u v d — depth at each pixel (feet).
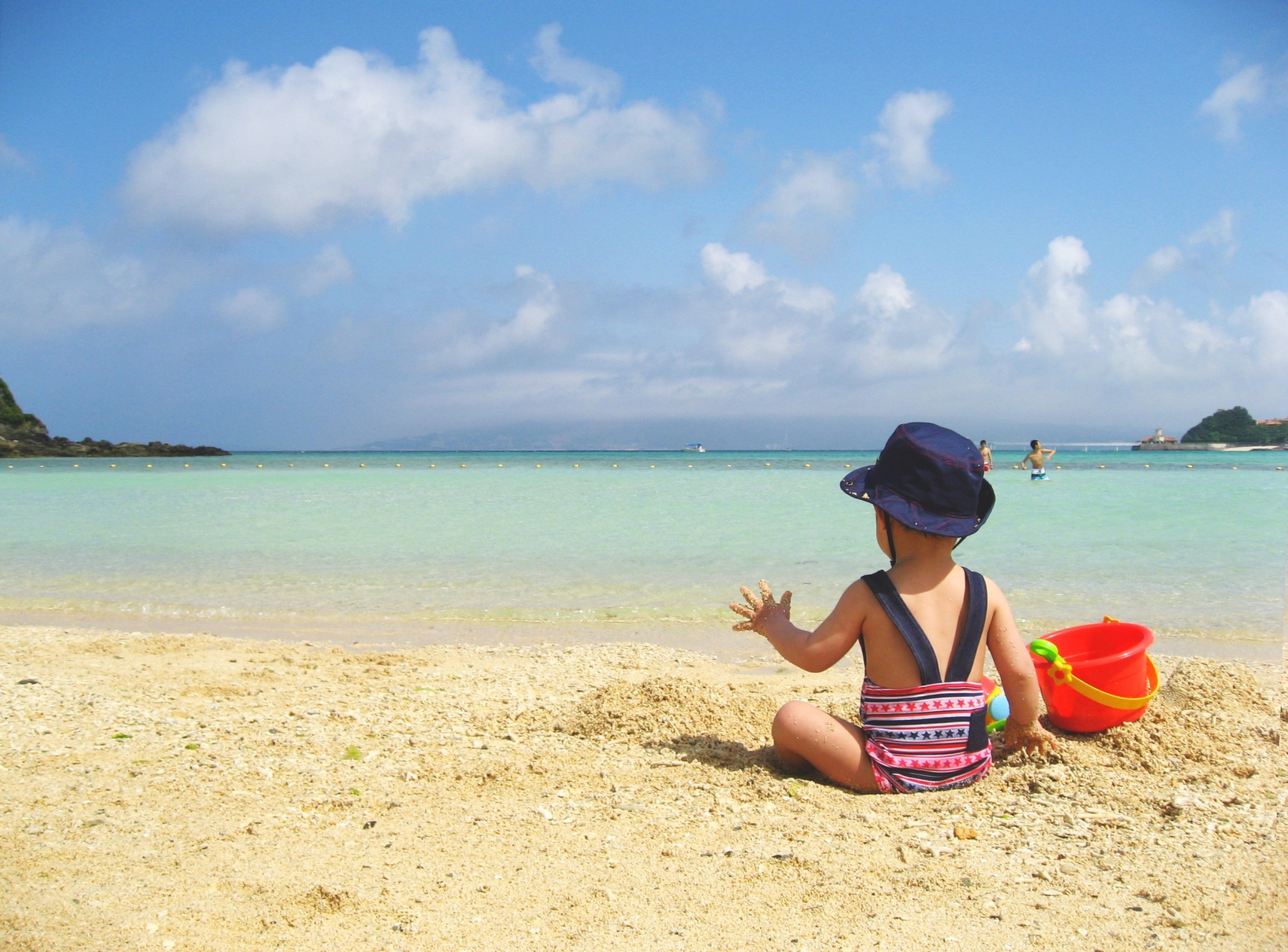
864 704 10.50
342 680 16.97
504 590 26.86
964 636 10.16
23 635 21.21
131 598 26.09
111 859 8.21
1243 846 8.11
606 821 9.31
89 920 6.95
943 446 10.04
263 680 16.97
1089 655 13.03
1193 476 83.66
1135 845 8.24
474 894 7.48
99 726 13.14
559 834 8.93
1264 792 9.62
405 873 7.93
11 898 7.32
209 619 23.66
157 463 162.40
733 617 23.31
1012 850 8.23
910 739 10.02
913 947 6.47
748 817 9.32
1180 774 10.37
